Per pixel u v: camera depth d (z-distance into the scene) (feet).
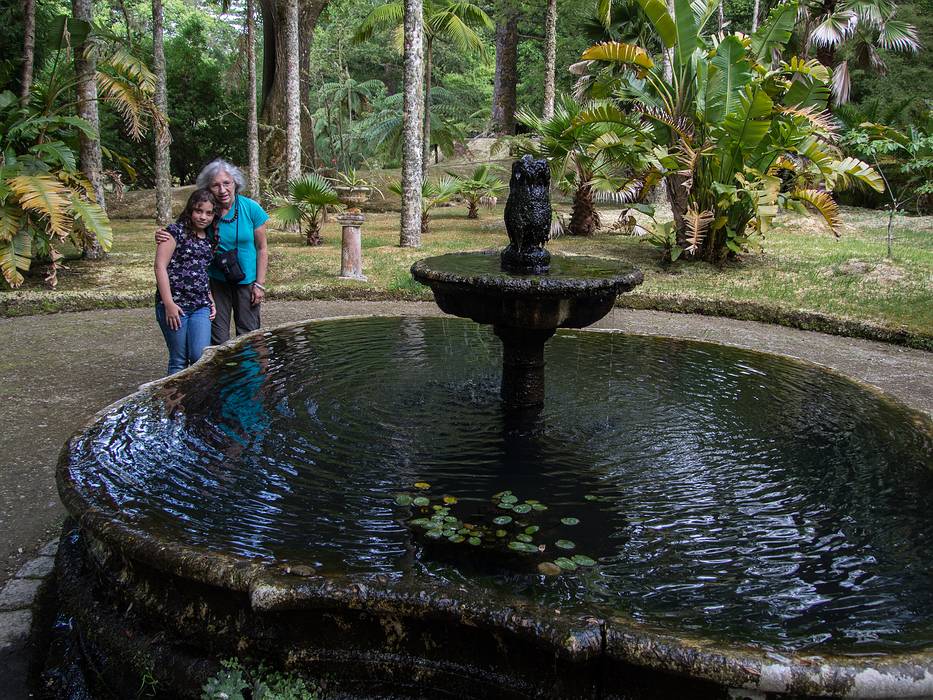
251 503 9.37
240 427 12.16
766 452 11.96
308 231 44.73
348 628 7.00
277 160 70.08
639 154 37.65
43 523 11.57
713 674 6.00
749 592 7.64
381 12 64.49
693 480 10.81
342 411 13.46
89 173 37.27
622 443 12.31
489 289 11.77
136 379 19.38
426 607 6.68
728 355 18.54
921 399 18.88
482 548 8.49
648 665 6.17
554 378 16.34
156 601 7.72
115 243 45.01
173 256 15.65
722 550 8.63
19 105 33.32
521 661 6.61
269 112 70.54
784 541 8.90
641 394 15.17
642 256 39.40
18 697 7.81
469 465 11.18
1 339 23.98
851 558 8.47
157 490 9.48
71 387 18.62
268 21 71.05
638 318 29.12
